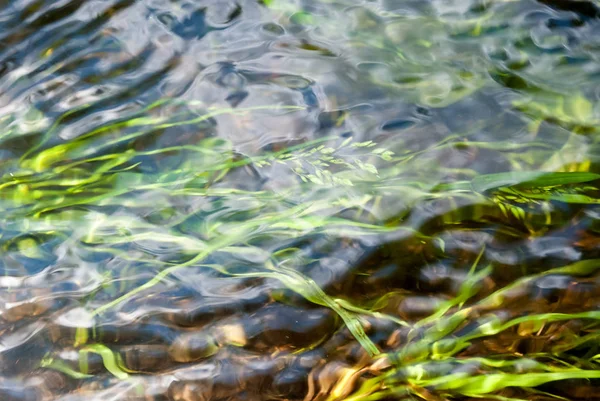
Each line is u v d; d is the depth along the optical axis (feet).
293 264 4.38
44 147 4.64
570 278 4.33
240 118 4.71
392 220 4.46
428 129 4.68
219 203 4.50
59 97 4.78
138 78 4.84
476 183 4.53
